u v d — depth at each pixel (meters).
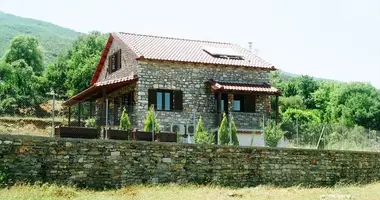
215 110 34.12
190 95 33.56
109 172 20.86
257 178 24.45
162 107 32.97
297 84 80.12
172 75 33.28
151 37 38.00
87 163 20.45
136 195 18.38
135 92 32.69
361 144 33.28
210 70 34.41
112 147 21.05
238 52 38.25
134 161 21.47
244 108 34.75
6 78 54.81
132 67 33.75
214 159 23.36
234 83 34.41
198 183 22.73
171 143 22.39
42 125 38.66
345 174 27.88
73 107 32.56
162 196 18.22
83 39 65.88
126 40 35.91
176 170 22.39
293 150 25.77
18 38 73.75
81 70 55.44
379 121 63.44
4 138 18.98
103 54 39.88
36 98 45.47
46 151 19.70
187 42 38.66
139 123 31.81
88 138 21.36
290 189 22.97
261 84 35.50
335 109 68.50
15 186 18.30
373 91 71.12
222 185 23.27
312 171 26.38
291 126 31.47
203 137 28.45
